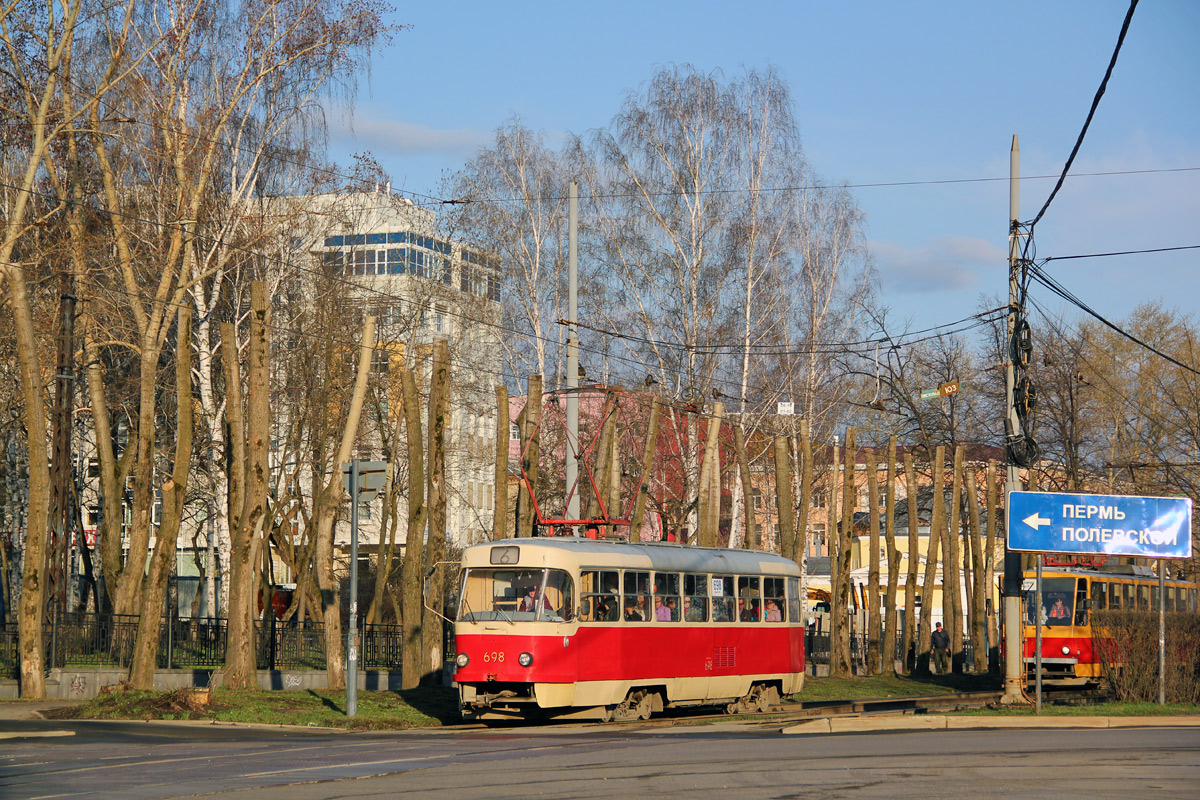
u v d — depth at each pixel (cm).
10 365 3672
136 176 3506
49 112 3058
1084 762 1498
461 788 1287
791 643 2852
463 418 6400
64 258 3297
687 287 4288
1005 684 2548
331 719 2244
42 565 2525
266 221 3556
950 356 5909
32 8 3034
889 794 1237
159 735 1919
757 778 1358
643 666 2394
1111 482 5694
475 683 2278
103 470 3078
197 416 4028
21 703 2375
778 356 4450
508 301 4378
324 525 2912
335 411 4019
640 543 2533
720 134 4356
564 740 1875
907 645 4612
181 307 2591
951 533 4966
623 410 4475
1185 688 2528
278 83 3559
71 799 1211
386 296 4162
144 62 3397
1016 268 2636
